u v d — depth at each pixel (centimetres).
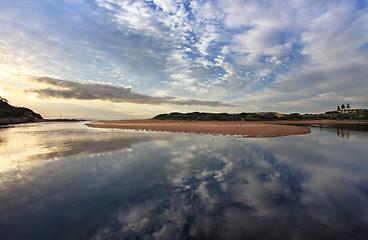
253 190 519
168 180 595
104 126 3528
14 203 438
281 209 414
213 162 809
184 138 1588
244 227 349
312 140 1498
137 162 807
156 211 408
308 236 322
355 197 475
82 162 805
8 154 961
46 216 386
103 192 503
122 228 348
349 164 783
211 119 5741
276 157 900
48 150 1066
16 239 316
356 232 332
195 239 317
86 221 370
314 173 667
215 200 459
